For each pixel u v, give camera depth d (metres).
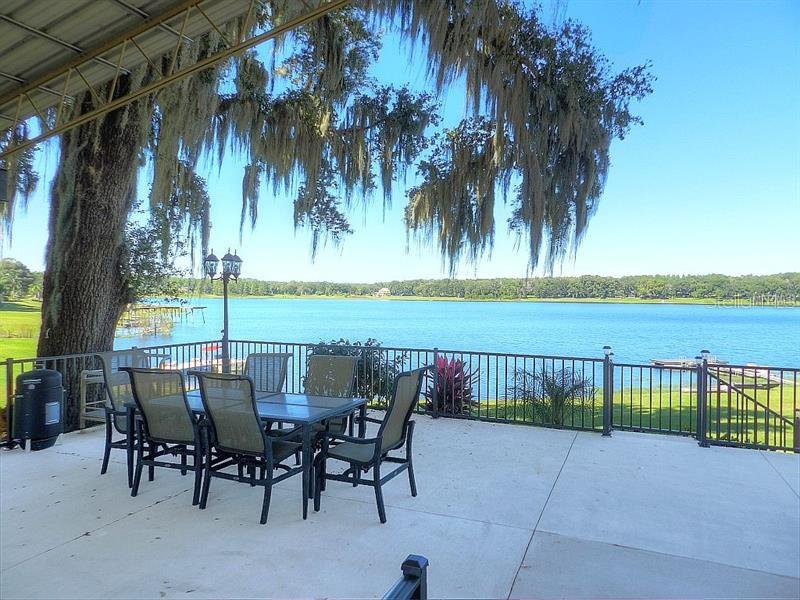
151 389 3.50
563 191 6.45
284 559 2.61
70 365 5.77
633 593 2.30
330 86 6.81
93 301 6.04
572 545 2.80
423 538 2.88
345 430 4.27
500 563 2.59
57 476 3.99
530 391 6.19
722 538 2.90
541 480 3.90
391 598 0.95
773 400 10.68
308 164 7.34
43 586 2.33
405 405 3.40
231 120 7.07
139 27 3.88
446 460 4.44
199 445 3.37
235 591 2.29
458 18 5.34
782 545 2.81
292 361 7.51
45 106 5.32
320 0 4.04
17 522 3.08
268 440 3.11
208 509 3.31
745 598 2.26
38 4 3.49
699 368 5.01
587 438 5.22
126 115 5.89
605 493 3.62
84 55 4.19
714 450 4.77
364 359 6.95
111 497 3.52
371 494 3.60
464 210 7.28
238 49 3.68
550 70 6.09
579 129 6.21
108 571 2.47
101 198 6.00
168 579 2.40
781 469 4.19
